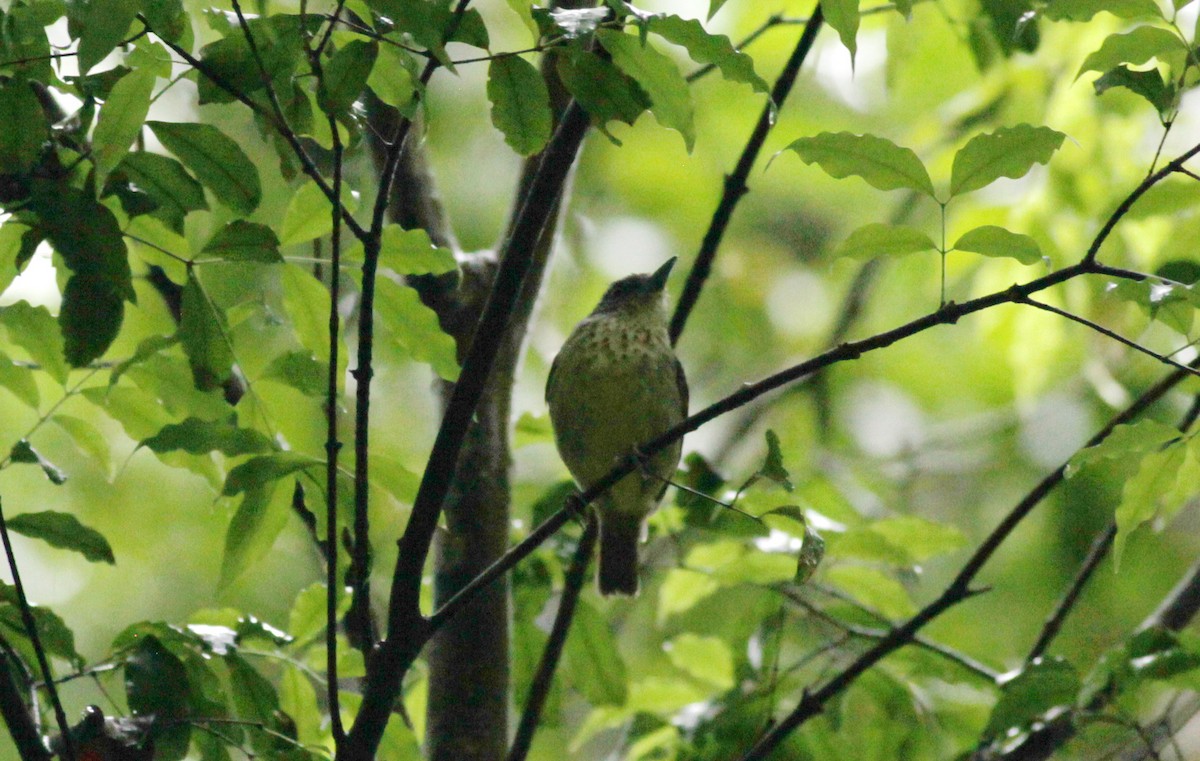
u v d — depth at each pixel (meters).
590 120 6.04
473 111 15.94
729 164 17.00
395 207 8.59
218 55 5.15
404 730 6.77
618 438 9.55
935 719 9.45
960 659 8.15
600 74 5.28
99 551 6.29
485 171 15.91
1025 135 5.41
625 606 11.38
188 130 5.38
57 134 5.46
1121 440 5.79
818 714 8.19
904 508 15.02
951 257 12.10
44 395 12.70
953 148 12.55
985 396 15.99
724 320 17.39
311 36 5.18
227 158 5.44
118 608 13.98
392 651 5.91
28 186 5.25
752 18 13.80
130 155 5.46
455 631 7.99
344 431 13.35
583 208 17.05
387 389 14.66
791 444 15.11
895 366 16.16
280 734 6.11
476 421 8.30
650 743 9.29
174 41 5.25
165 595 13.98
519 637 9.13
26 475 13.38
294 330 6.52
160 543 13.99
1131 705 7.52
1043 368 11.79
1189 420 8.05
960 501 15.31
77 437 6.61
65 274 6.20
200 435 6.01
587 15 5.16
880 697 9.13
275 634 6.48
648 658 12.95
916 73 15.09
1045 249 11.42
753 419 14.77
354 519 5.85
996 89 12.24
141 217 6.15
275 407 6.64
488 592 8.06
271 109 5.31
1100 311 11.47
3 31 5.25
